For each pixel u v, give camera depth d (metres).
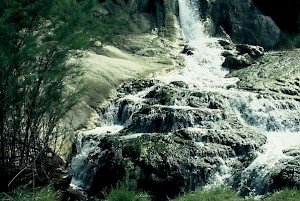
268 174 16.34
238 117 21.88
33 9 11.90
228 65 30.02
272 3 39.09
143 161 17.41
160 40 33.66
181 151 17.78
